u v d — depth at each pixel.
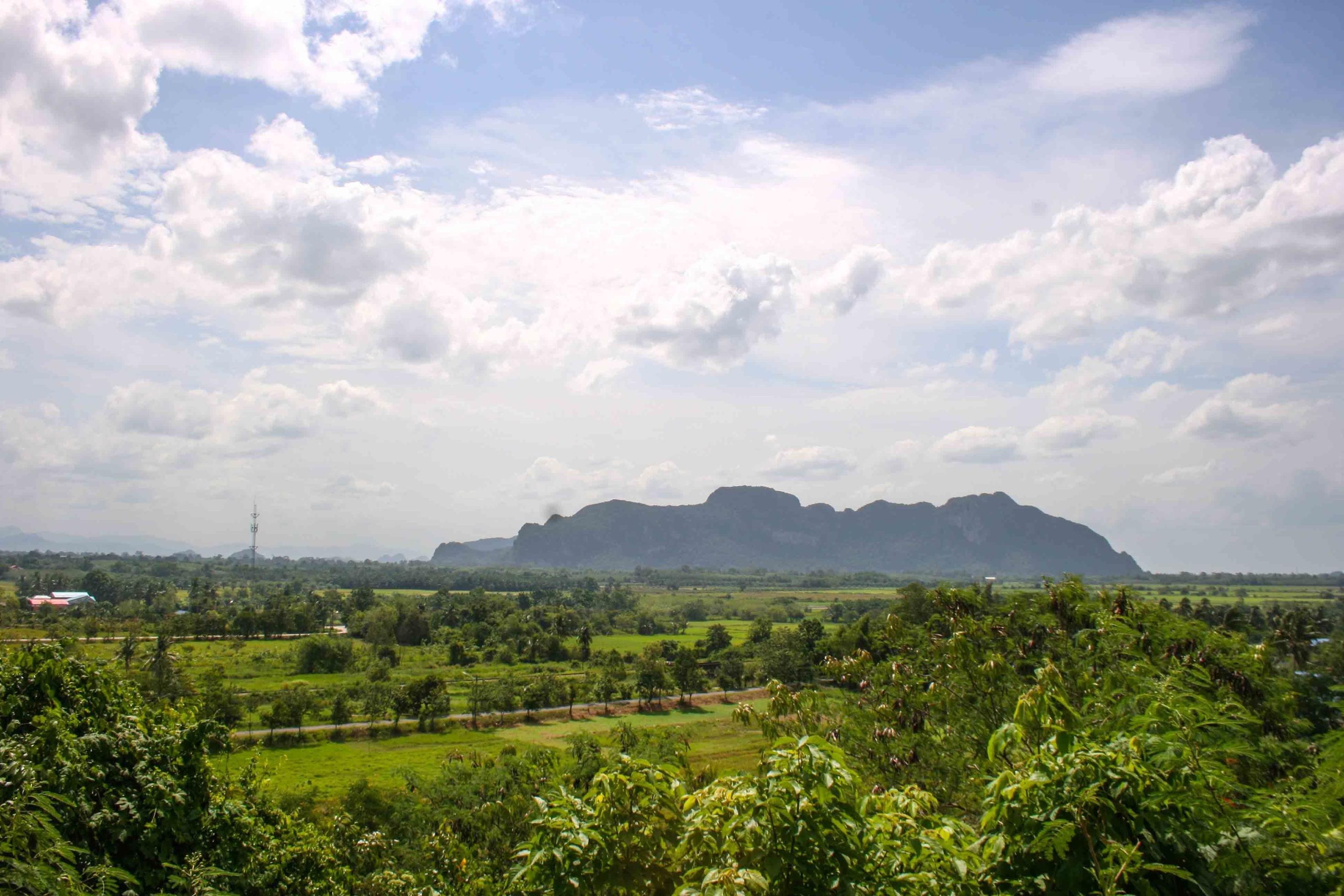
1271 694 8.54
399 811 32.12
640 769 5.37
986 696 10.32
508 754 46.66
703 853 4.77
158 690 58.56
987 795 5.00
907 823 4.88
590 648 115.62
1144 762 4.60
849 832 4.41
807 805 4.34
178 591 194.25
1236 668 8.58
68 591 156.62
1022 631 11.57
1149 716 5.23
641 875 4.93
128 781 8.41
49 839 5.95
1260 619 56.34
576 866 4.84
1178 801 4.39
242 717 66.12
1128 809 4.30
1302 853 4.27
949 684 10.73
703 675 89.31
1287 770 6.49
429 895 14.52
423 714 70.44
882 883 4.37
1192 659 8.42
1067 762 4.45
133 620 104.56
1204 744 5.29
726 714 76.62
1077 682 9.25
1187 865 4.31
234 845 9.75
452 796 32.09
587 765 27.42
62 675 9.10
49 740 8.02
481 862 17.53
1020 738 5.01
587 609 182.12
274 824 12.59
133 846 8.06
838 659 12.77
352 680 86.44
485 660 109.62
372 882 14.30
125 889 7.67
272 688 79.44
